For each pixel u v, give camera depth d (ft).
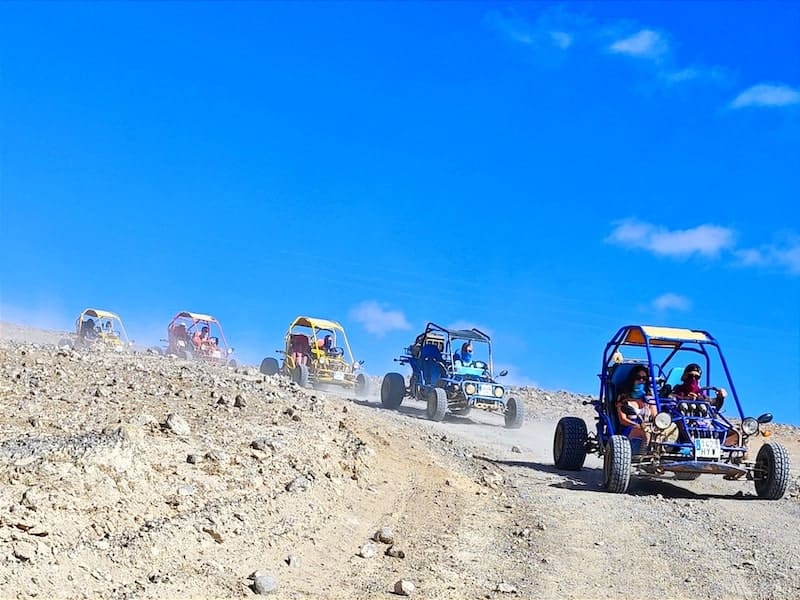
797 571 23.41
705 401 37.47
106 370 37.47
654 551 25.14
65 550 17.02
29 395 28.22
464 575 21.57
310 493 25.68
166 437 25.99
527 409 74.08
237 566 19.33
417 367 68.03
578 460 40.73
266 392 40.14
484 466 39.29
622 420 37.76
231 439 27.99
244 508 22.33
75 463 20.36
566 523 28.53
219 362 100.63
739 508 33.17
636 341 39.55
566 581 21.70
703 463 34.78
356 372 78.13
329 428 35.09
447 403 61.57
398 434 43.42
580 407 77.46
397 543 23.98
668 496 35.65
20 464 19.58
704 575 22.70
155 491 21.44
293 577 19.66
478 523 27.61
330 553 21.99
